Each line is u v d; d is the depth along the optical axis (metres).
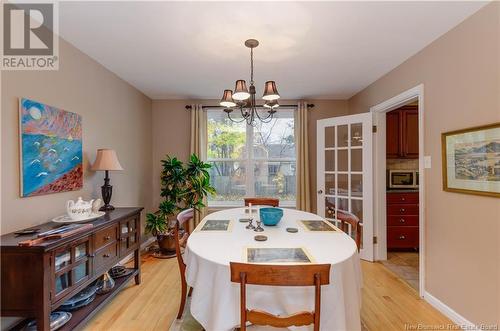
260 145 4.30
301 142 4.07
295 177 4.26
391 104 2.94
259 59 2.64
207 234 1.88
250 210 2.47
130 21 1.94
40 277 1.49
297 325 1.13
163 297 2.40
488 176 1.71
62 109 2.19
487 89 1.73
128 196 3.44
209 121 4.33
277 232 1.93
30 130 1.86
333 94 3.96
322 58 2.62
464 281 1.92
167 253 3.53
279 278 1.11
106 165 2.51
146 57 2.60
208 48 2.40
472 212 1.86
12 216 1.74
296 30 2.07
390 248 3.82
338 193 3.61
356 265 1.62
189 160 4.21
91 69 2.61
